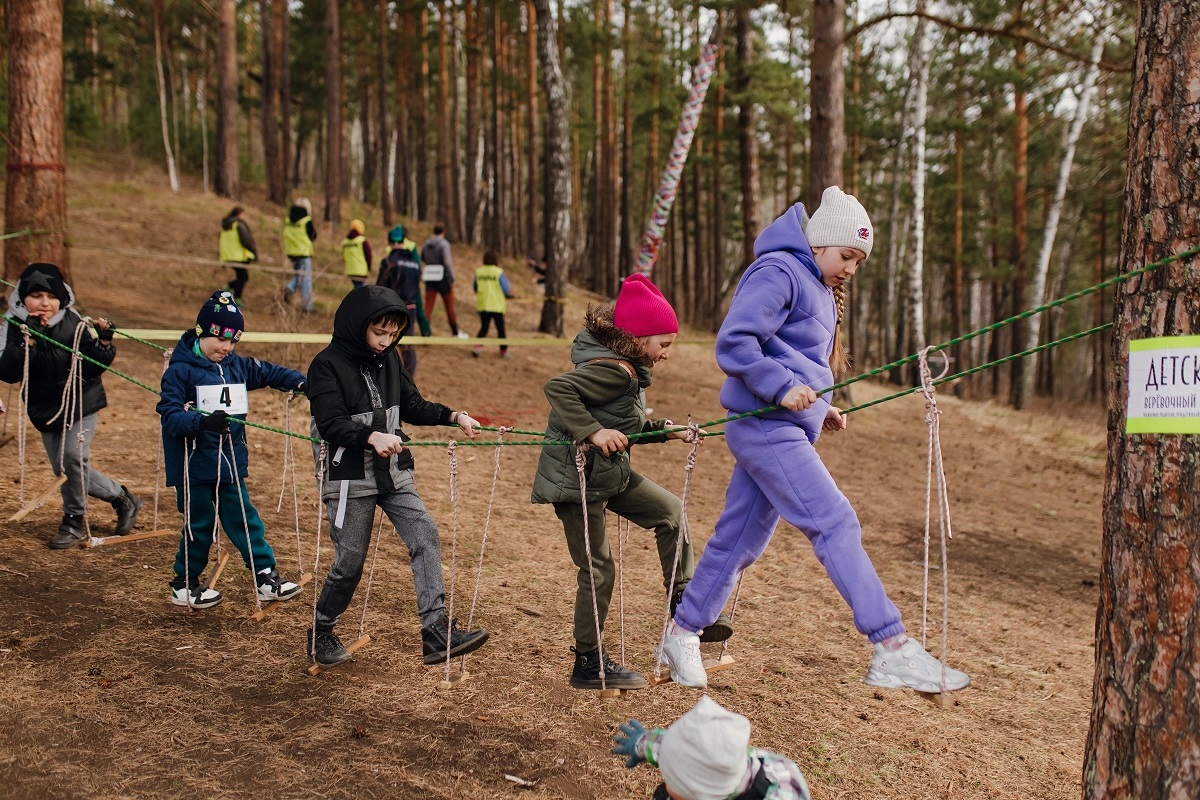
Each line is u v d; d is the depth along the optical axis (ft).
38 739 11.72
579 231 146.30
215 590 16.16
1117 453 8.28
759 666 16.53
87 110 93.45
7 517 18.94
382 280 41.83
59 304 17.39
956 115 94.17
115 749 11.71
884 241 131.13
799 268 10.62
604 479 12.12
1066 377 149.79
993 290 112.37
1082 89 71.51
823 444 39.55
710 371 55.26
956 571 24.49
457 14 115.03
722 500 28.60
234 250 48.14
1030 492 36.37
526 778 12.09
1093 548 28.96
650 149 123.75
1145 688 7.84
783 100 77.20
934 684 9.29
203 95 127.13
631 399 12.22
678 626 11.31
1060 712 16.42
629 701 14.51
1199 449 7.63
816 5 42.24
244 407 15.57
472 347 49.11
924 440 43.80
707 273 139.64
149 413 28.89
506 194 148.77
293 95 123.54
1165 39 8.00
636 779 12.37
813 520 10.12
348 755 12.12
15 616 14.82
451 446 13.32
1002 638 19.92
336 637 13.99
